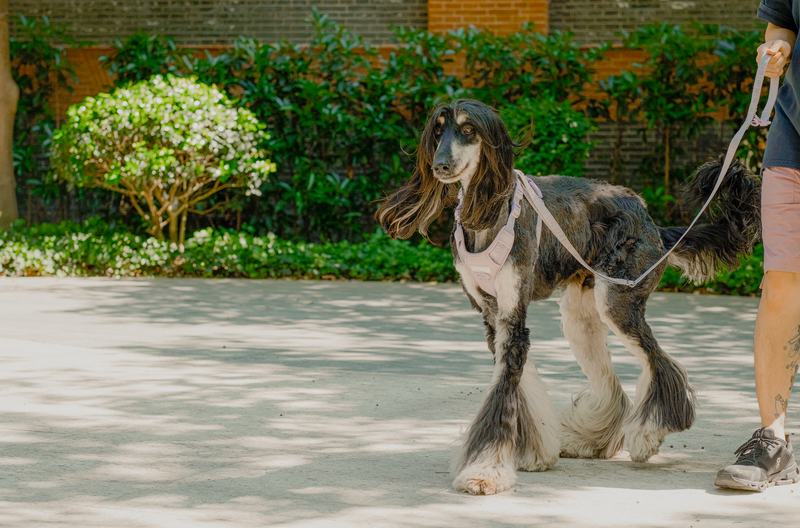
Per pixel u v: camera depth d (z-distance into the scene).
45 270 11.06
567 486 3.69
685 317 8.48
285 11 14.47
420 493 3.53
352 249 11.61
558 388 5.54
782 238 3.71
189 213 13.01
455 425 4.63
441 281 11.03
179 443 4.23
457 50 12.48
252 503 3.37
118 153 11.10
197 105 11.00
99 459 3.95
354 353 6.64
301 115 12.44
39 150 13.51
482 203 3.67
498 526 3.14
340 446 4.21
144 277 11.03
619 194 4.27
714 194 4.24
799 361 3.77
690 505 3.40
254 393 5.30
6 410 4.81
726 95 11.70
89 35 14.70
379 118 12.45
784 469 3.71
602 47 12.23
